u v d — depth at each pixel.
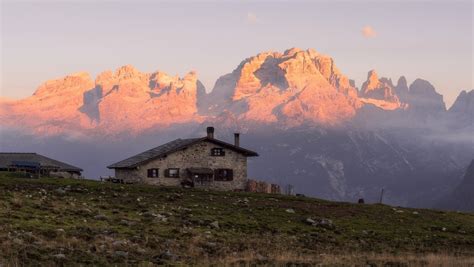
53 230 47.19
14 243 41.28
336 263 46.12
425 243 64.75
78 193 75.31
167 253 43.94
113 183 93.69
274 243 55.59
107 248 44.03
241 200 83.12
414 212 86.25
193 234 54.38
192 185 109.00
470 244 67.12
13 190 71.75
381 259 49.75
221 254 47.75
